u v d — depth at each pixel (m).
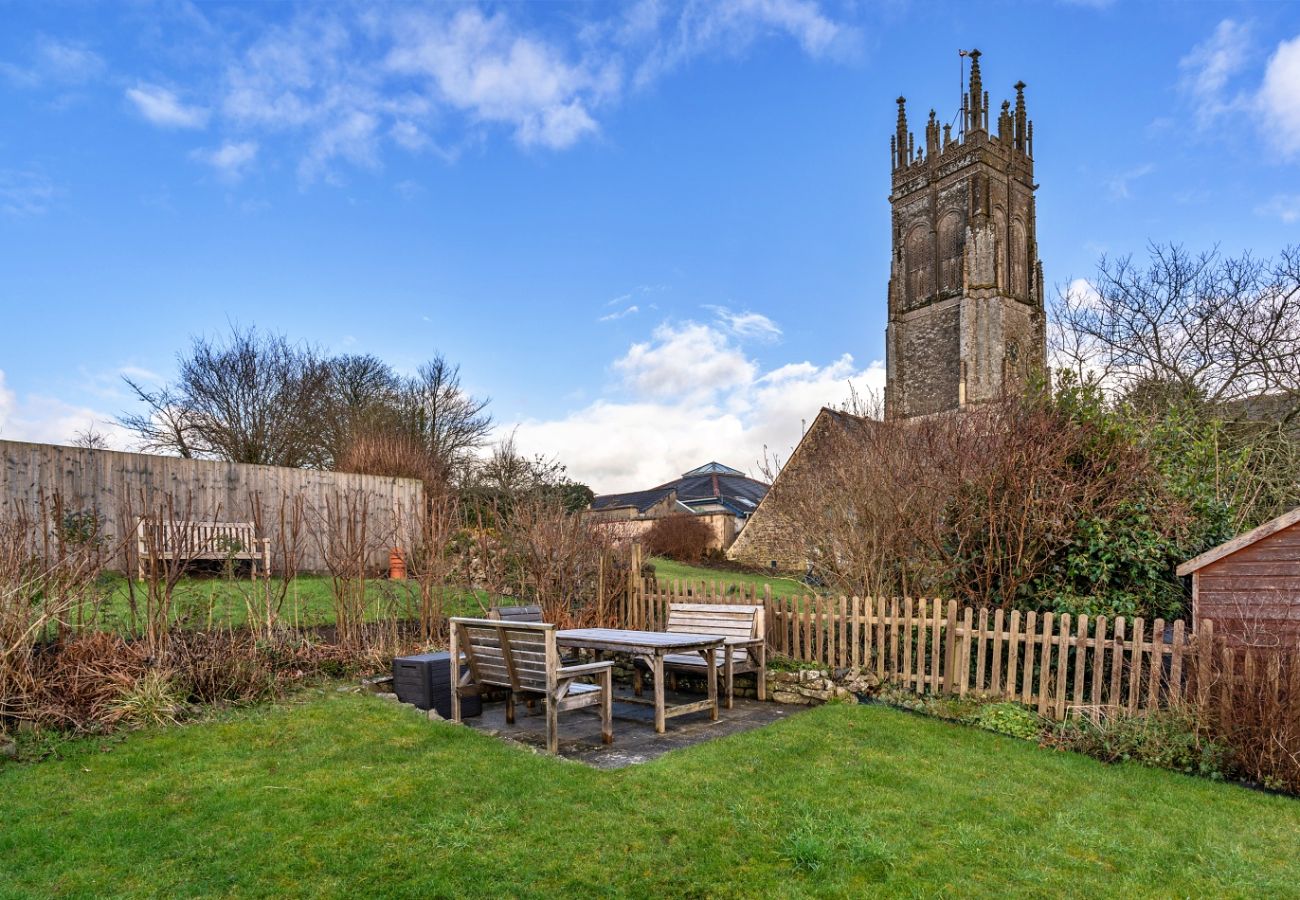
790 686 7.84
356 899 3.41
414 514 12.26
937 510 8.52
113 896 3.38
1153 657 6.07
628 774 5.12
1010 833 4.32
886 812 4.55
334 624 9.07
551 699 5.76
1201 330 15.32
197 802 4.39
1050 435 8.05
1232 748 5.39
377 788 4.66
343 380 30.36
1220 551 6.17
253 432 26.47
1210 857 4.09
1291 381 14.29
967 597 8.27
